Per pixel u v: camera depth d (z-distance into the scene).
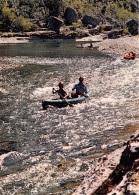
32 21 64.31
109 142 6.30
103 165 3.16
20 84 14.62
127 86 13.32
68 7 71.38
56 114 9.19
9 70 19.86
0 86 14.15
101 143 6.29
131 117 8.37
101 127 7.58
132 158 2.67
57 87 13.73
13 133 7.50
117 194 2.09
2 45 44.50
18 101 11.09
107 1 93.44
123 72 17.88
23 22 57.88
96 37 62.25
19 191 4.31
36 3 70.75
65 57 28.44
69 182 4.43
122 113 8.88
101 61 24.17
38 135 7.27
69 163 5.29
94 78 15.95
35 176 4.84
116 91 12.33
